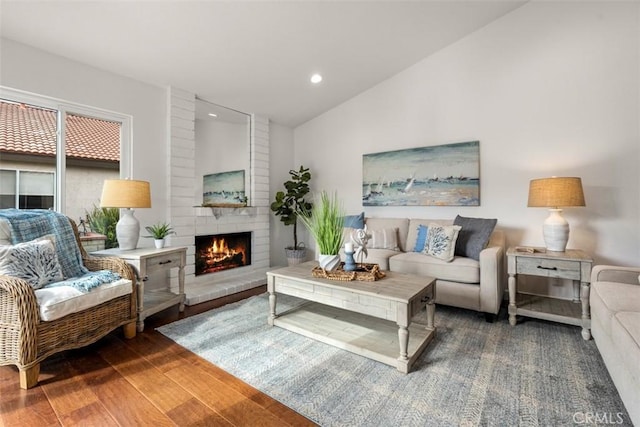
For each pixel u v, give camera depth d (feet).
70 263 7.72
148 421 4.74
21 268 6.27
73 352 6.93
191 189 11.93
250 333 7.95
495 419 4.74
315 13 8.95
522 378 5.85
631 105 8.95
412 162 12.76
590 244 9.54
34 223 7.45
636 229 8.95
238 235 14.26
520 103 10.56
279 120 15.76
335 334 7.55
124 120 10.23
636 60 8.87
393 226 12.43
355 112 14.55
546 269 8.12
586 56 9.50
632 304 5.50
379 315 6.42
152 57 9.46
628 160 9.01
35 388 5.57
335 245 8.00
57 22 7.58
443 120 12.13
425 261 9.73
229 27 8.82
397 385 5.66
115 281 7.32
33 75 8.19
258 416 4.87
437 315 9.28
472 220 10.39
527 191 10.50
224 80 11.44
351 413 4.92
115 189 8.55
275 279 8.34
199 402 5.21
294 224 15.47
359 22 9.72
